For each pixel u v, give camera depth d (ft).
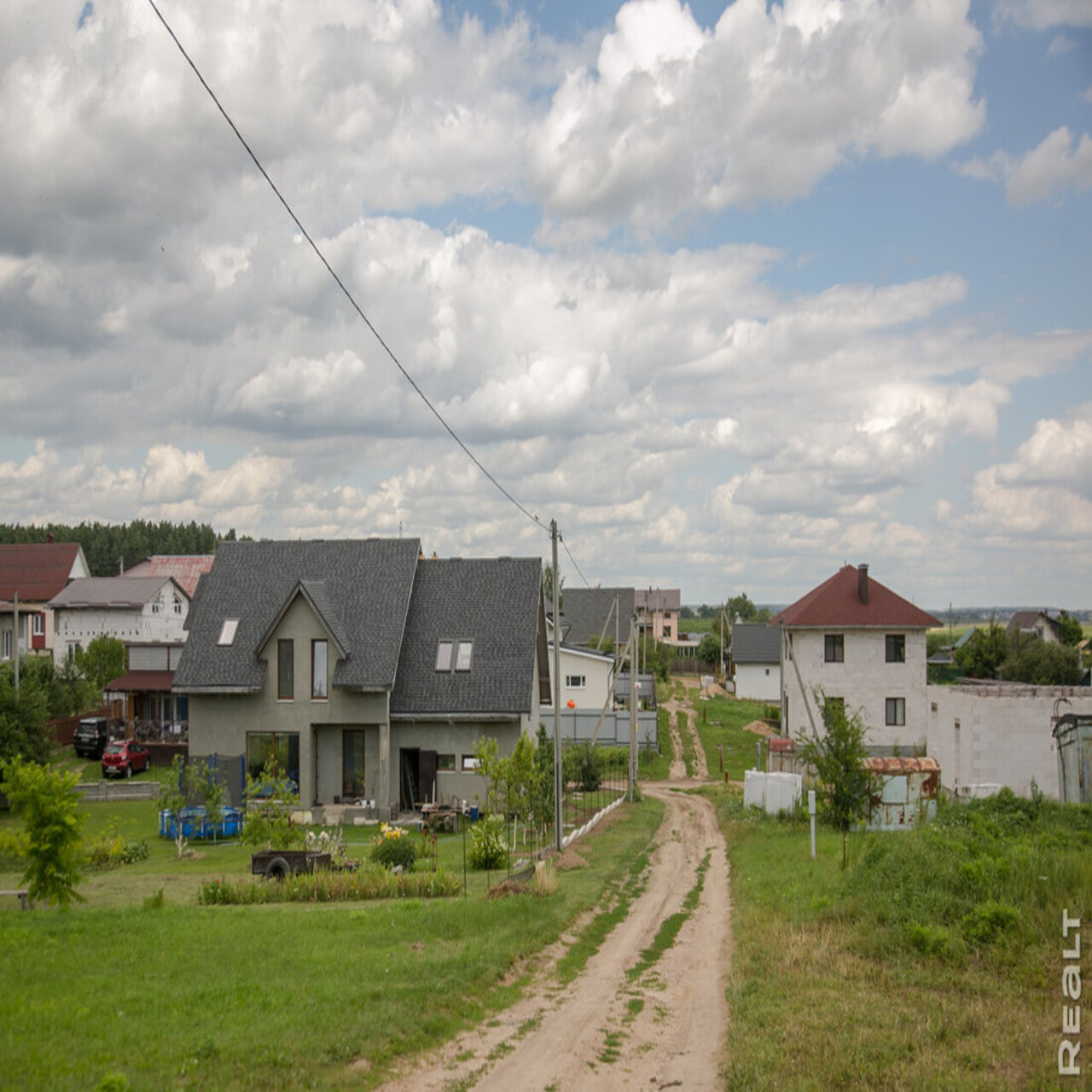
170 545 565.12
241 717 131.44
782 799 120.98
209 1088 31.32
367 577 140.77
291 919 58.29
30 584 274.98
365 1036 37.19
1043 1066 35.96
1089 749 123.75
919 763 106.32
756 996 45.52
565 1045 40.06
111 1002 39.55
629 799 150.41
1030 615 395.14
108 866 92.68
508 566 143.95
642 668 281.95
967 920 53.36
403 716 129.29
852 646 180.55
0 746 138.72
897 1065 36.06
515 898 66.95
